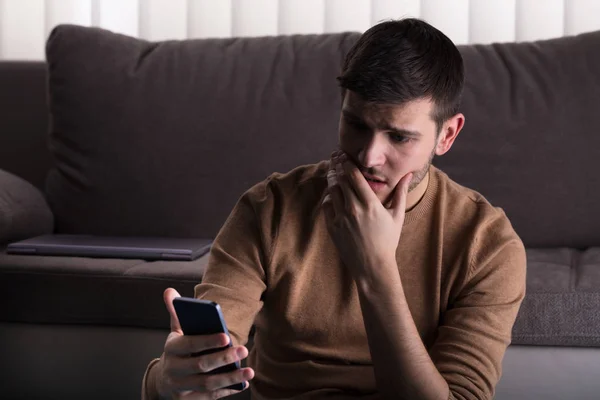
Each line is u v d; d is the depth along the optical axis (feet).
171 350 2.97
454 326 3.45
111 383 5.43
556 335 4.80
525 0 7.80
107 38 7.14
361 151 3.27
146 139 6.77
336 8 8.07
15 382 5.58
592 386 4.81
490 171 6.45
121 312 5.34
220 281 3.46
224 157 6.68
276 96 6.76
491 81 6.65
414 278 3.53
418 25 3.36
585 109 6.43
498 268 3.51
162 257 5.72
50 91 7.11
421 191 3.56
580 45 6.70
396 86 3.11
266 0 8.17
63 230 6.92
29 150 7.65
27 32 8.52
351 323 3.50
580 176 6.34
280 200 3.61
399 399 3.26
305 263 3.51
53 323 5.50
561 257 5.83
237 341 3.33
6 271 5.49
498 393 4.91
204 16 8.27
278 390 3.59
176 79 6.91
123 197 6.75
